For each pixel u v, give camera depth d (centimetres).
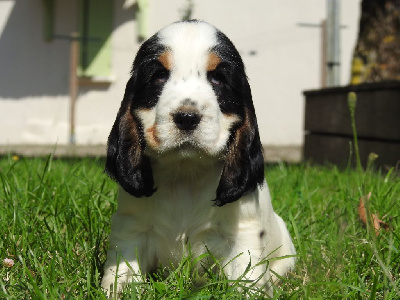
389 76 173
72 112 302
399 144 126
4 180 85
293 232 75
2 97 323
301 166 129
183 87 56
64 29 316
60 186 84
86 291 58
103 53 315
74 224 74
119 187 62
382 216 75
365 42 180
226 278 59
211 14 314
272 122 319
